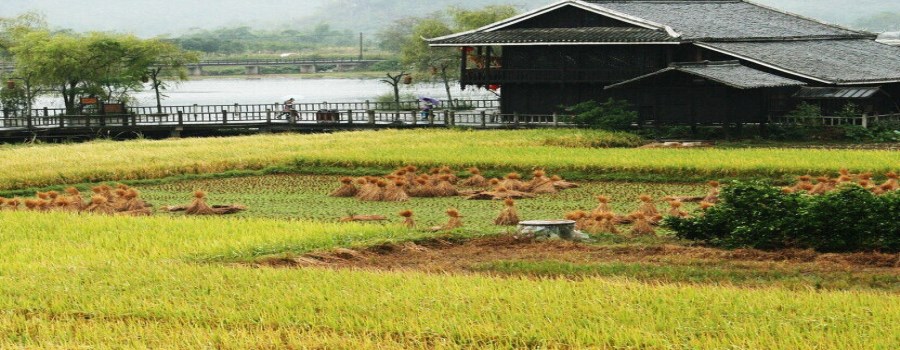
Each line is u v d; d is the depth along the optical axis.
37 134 112.62
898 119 101.38
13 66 165.12
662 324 29.89
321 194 69.25
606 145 95.69
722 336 28.89
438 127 113.12
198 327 31.20
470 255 44.38
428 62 165.88
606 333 29.05
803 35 119.88
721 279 38.53
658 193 67.00
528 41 109.12
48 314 33.53
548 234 47.41
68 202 61.59
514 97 115.75
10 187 74.25
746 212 45.44
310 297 33.56
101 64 133.88
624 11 117.69
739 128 98.69
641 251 44.31
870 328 28.73
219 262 41.53
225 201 66.44
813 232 44.03
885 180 68.31
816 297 32.53
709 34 110.94
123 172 77.69
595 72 108.81
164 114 118.56
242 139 99.19
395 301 32.88
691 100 99.88
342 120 118.56
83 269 38.94
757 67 105.00
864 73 105.69
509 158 78.38
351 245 45.22
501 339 29.23
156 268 38.47
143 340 30.25
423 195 66.81
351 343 29.34
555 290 33.84
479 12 163.88
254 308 32.78
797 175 70.38
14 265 40.53
